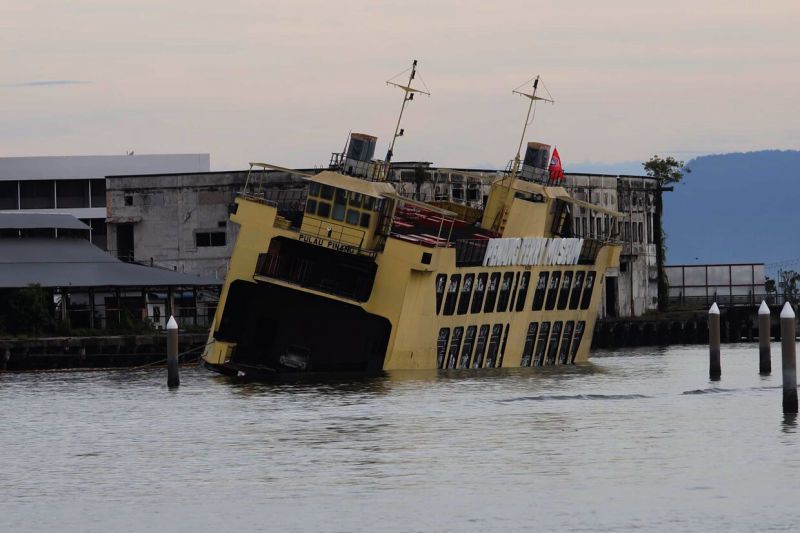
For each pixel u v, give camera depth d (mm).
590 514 101000
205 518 101625
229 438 130375
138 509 104375
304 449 124250
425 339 182250
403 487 109000
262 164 181500
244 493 108125
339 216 177875
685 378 186500
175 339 169625
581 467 115125
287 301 180750
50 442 130750
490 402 153125
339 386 167000
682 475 111688
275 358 181750
